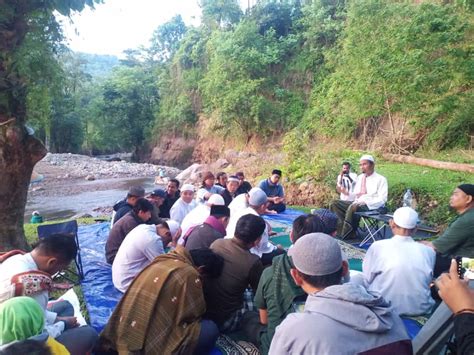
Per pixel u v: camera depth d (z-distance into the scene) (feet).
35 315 5.39
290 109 76.74
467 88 38.24
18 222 17.76
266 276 8.68
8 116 16.58
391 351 4.98
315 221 10.04
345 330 4.99
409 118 42.78
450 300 4.70
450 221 22.44
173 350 8.35
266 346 8.44
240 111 80.12
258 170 50.75
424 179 29.66
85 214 40.75
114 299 13.07
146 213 15.42
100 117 119.96
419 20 35.88
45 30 18.24
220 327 10.28
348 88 45.06
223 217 13.48
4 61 15.96
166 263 9.12
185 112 101.81
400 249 10.32
